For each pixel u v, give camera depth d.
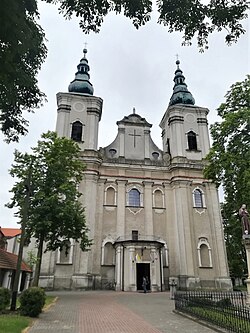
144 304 17.33
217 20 6.74
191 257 32.22
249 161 19.86
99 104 38.53
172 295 20.47
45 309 14.20
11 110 8.73
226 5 6.57
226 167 21.12
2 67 6.39
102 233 32.75
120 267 29.48
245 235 15.72
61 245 22.02
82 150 34.94
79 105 37.75
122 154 37.25
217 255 33.25
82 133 36.25
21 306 12.16
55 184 21.59
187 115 40.41
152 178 36.66
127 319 12.20
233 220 24.42
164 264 32.66
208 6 6.61
